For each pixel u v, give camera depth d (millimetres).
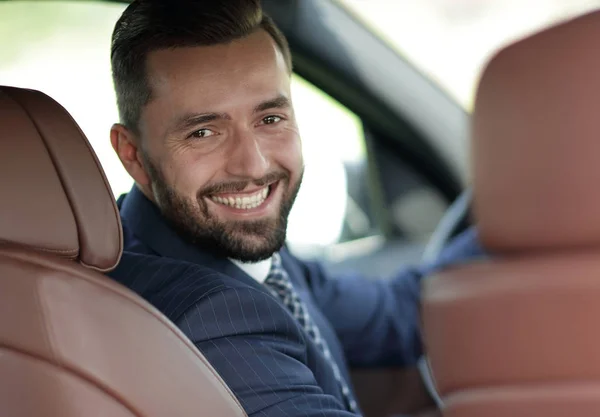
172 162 1782
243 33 1770
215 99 1745
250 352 1646
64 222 1343
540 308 1477
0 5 2705
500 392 1524
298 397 1648
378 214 3396
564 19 1404
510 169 1442
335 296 2357
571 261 1454
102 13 2680
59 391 1306
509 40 1457
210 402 1438
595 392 1462
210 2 1757
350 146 3287
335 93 3061
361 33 3020
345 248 3340
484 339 1527
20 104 1355
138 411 1363
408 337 2465
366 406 2494
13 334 1290
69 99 2836
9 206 1306
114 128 1867
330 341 2105
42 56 2875
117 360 1346
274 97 1793
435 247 2867
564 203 1422
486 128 1449
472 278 1545
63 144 1363
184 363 1414
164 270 1751
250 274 1925
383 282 2475
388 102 3125
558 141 1405
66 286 1314
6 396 1304
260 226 1835
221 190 1792
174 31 1746
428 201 3354
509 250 1487
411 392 2506
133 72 1789
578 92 1386
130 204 1936
